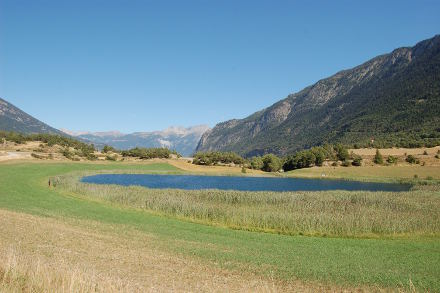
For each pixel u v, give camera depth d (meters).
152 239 24.48
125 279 14.93
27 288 11.78
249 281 16.50
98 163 128.50
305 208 37.06
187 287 14.89
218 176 122.75
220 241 25.33
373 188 87.00
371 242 26.47
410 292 15.77
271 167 140.75
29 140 163.75
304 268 18.95
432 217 31.75
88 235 23.86
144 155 157.25
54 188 55.19
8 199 42.19
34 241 20.64
